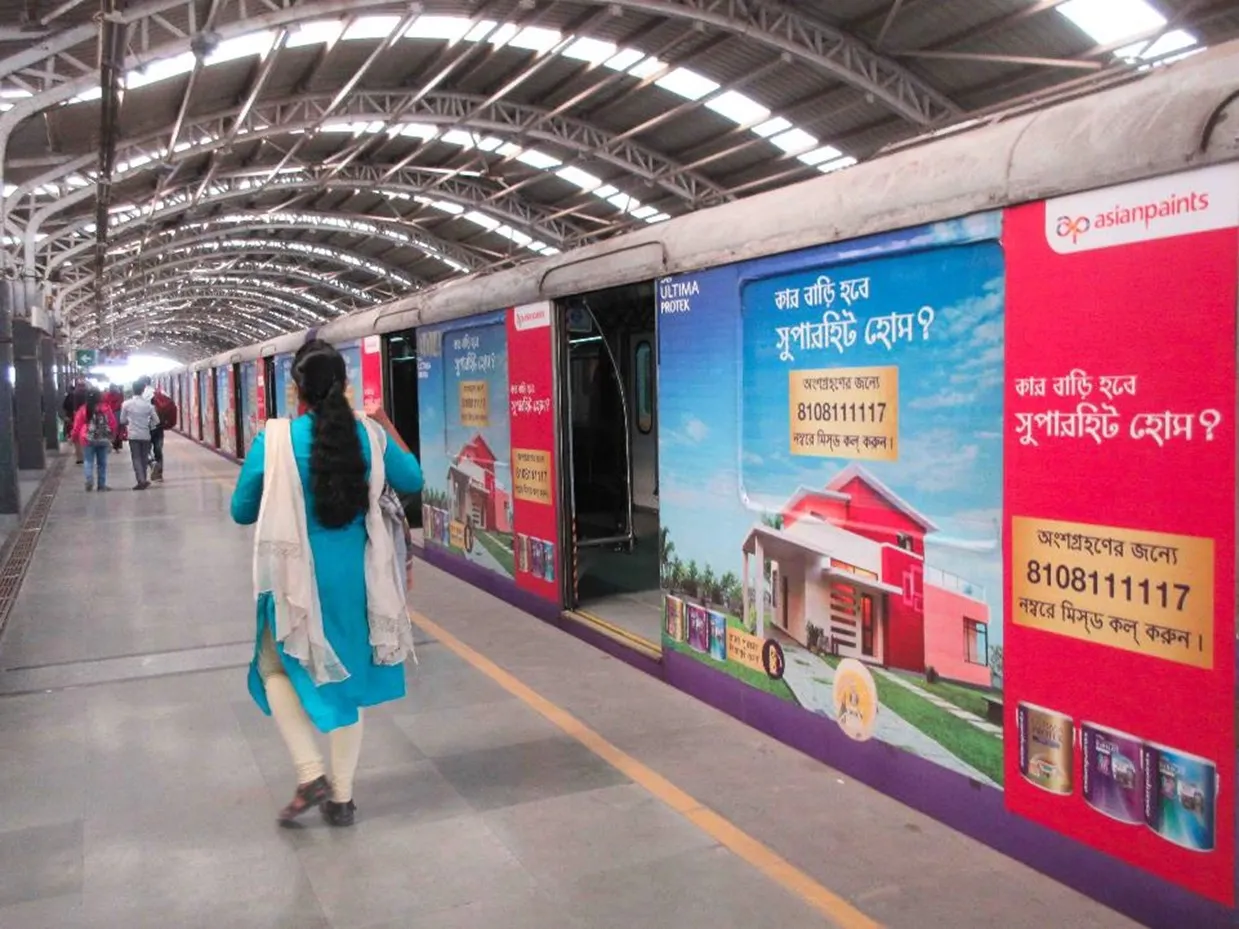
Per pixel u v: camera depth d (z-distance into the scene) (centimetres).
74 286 3744
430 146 2619
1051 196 296
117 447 2308
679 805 379
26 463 1966
